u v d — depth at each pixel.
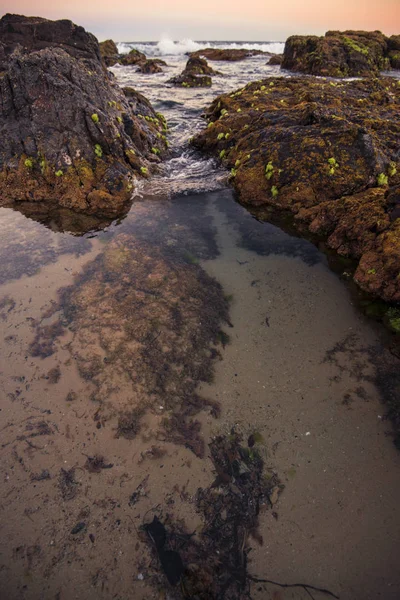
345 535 3.73
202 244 8.16
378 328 6.04
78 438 4.54
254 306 6.53
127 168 10.67
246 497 4.04
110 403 4.94
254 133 11.41
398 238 6.69
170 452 4.43
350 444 4.50
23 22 15.90
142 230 8.60
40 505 3.93
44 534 3.71
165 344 5.75
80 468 4.26
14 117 10.11
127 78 30.12
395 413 4.79
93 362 5.45
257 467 4.30
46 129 9.98
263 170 9.98
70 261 7.48
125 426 4.69
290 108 12.82
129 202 9.90
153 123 14.75
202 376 5.31
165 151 13.34
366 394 5.04
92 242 8.12
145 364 5.44
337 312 6.37
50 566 3.51
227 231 8.69
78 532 3.74
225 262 7.61
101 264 7.40
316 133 10.00
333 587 3.39
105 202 9.55
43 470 4.23
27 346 5.67
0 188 9.91
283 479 4.19
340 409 4.87
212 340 5.86
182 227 8.78
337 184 9.17
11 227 8.64
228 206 9.79
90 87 10.99
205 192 10.53
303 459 4.36
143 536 3.72
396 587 3.38
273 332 6.01
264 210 9.54
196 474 4.23
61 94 9.96
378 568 3.50
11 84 9.88
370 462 4.32
